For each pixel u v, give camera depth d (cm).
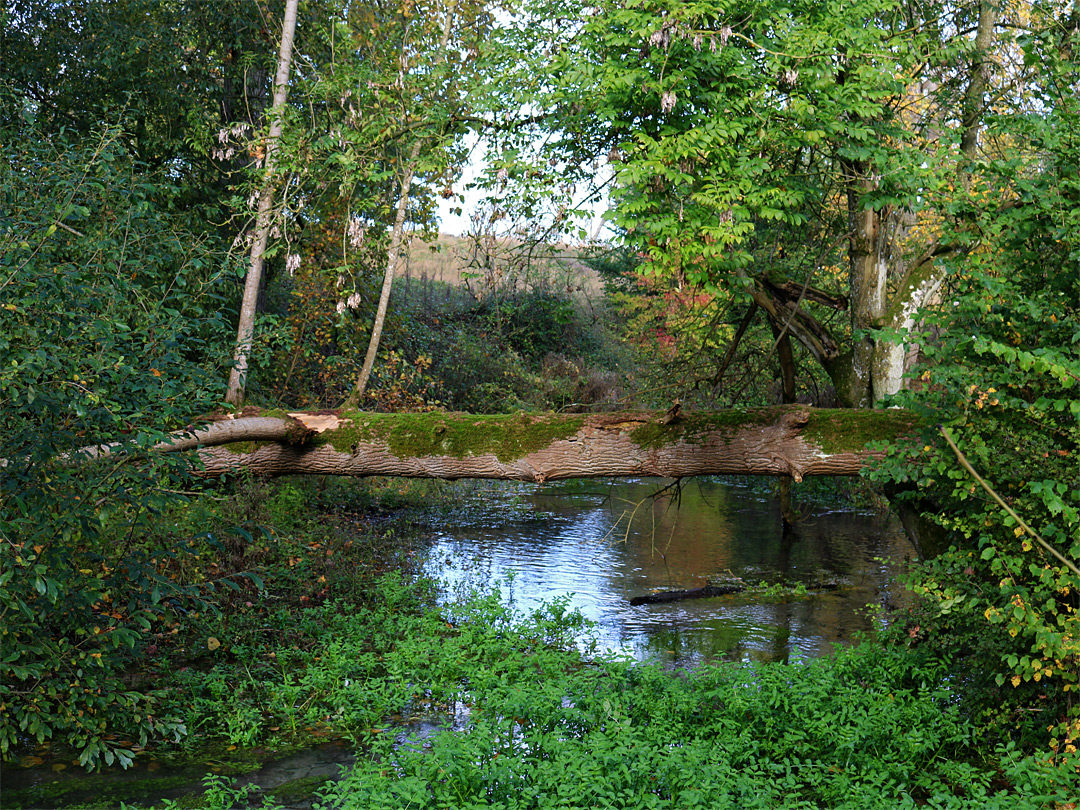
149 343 588
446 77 958
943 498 623
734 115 661
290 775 544
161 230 682
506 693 614
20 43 1314
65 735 589
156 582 570
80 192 598
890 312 903
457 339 2230
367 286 1423
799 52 659
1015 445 534
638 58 654
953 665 648
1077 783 475
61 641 536
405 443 810
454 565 1129
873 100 721
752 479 2025
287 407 1382
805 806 473
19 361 481
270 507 1045
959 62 873
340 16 1312
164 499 573
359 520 1329
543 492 1817
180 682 664
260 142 958
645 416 786
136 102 1355
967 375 534
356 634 796
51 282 496
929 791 516
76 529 526
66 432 512
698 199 625
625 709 584
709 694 583
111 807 493
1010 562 521
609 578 1099
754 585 1070
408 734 607
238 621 782
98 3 1386
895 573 1134
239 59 1439
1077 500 505
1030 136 570
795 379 1266
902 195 709
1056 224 516
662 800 449
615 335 2472
